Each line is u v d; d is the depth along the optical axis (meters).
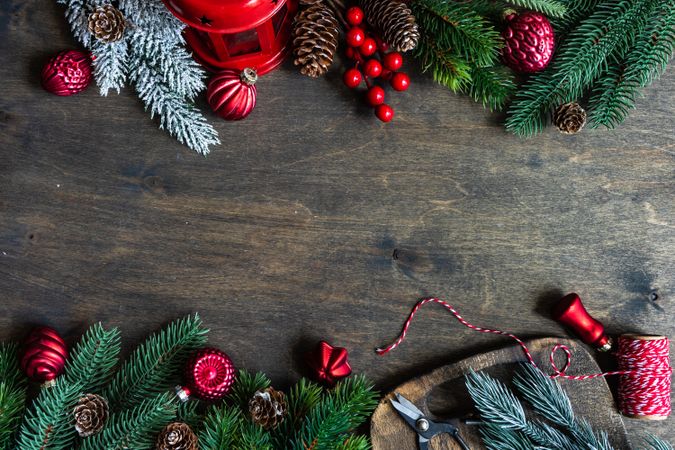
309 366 0.84
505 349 0.86
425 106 0.87
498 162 0.88
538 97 0.85
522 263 0.88
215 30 0.75
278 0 0.75
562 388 0.86
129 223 0.86
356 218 0.87
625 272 0.88
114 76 0.82
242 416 0.83
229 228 0.87
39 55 0.86
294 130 0.87
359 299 0.87
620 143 0.88
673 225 0.88
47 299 0.86
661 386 0.83
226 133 0.87
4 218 0.86
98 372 0.82
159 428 0.80
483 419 0.85
